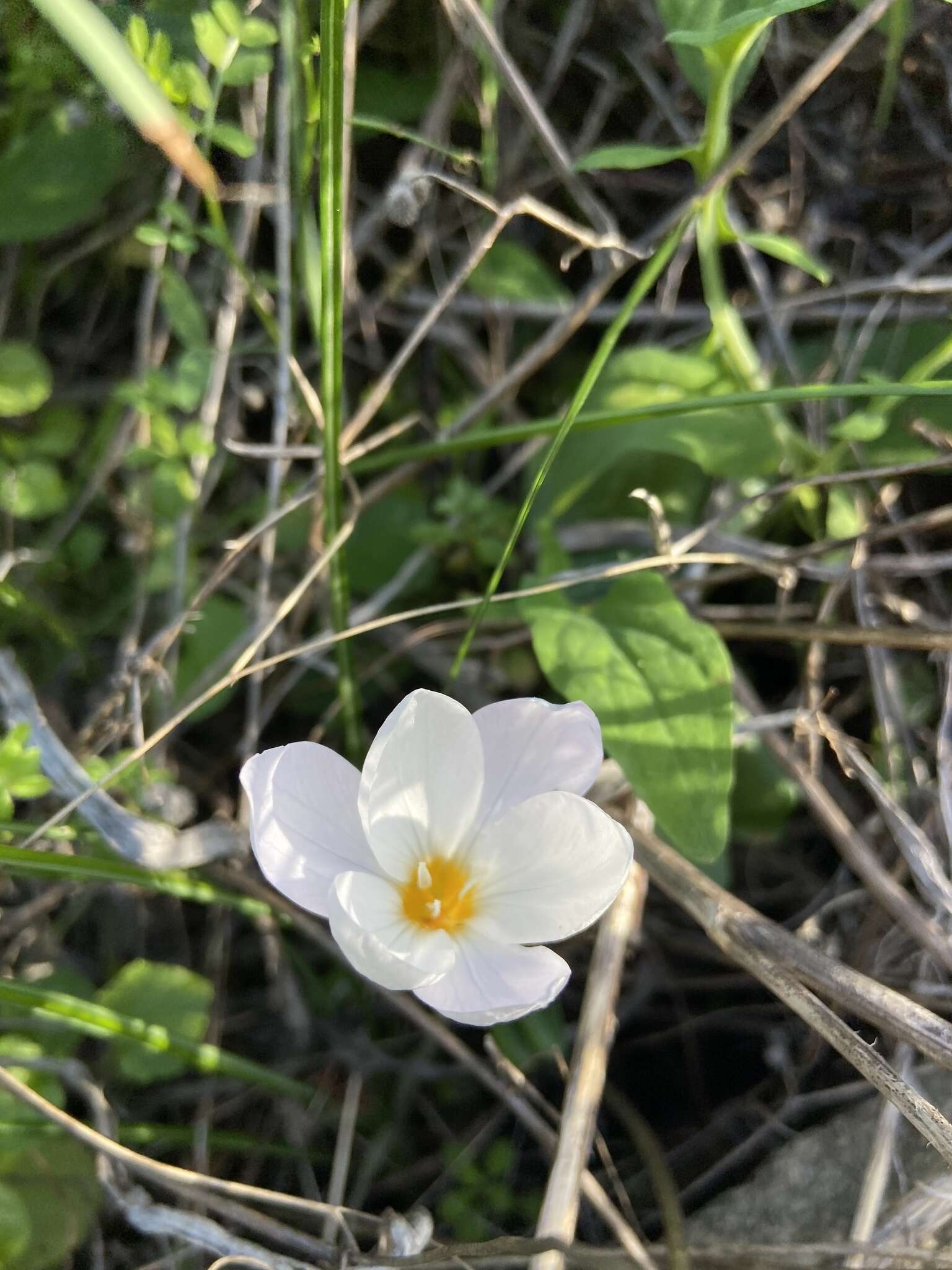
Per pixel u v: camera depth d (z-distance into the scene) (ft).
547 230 0.80
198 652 0.73
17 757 0.57
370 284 0.82
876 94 0.73
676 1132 0.68
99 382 0.79
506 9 0.76
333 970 0.72
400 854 0.55
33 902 0.67
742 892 0.73
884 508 0.74
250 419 0.80
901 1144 0.61
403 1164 0.68
